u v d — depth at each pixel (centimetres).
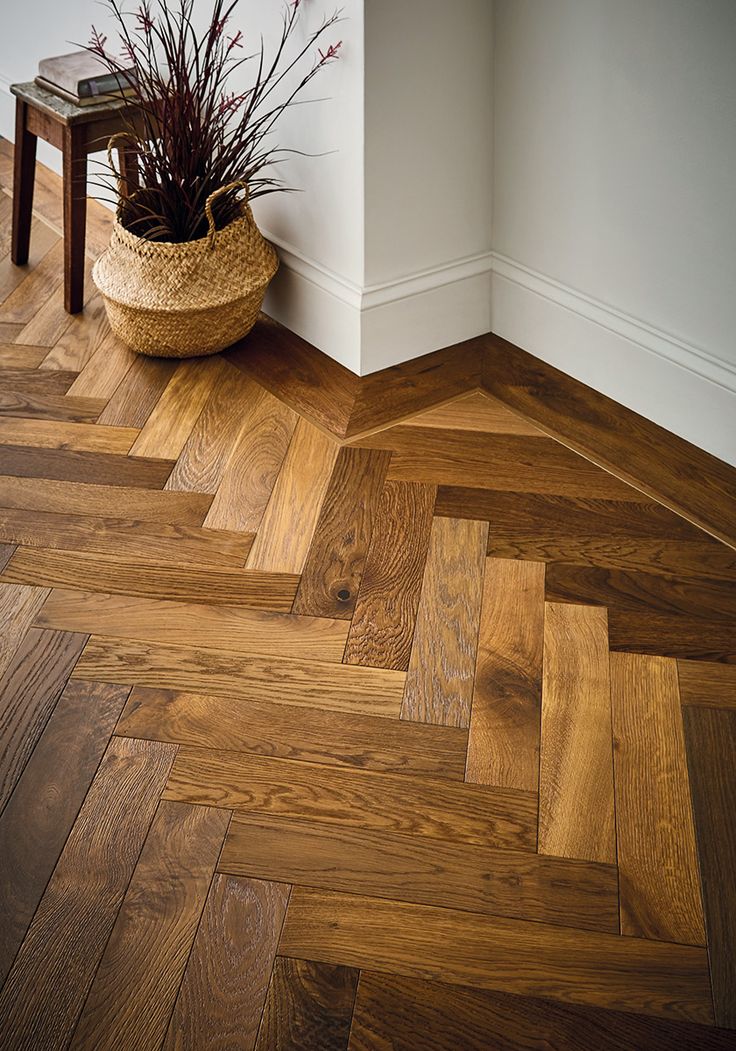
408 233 239
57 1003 129
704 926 138
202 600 189
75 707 168
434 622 184
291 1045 125
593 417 234
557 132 223
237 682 173
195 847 148
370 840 149
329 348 257
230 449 227
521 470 219
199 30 257
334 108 224
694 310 212
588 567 195
